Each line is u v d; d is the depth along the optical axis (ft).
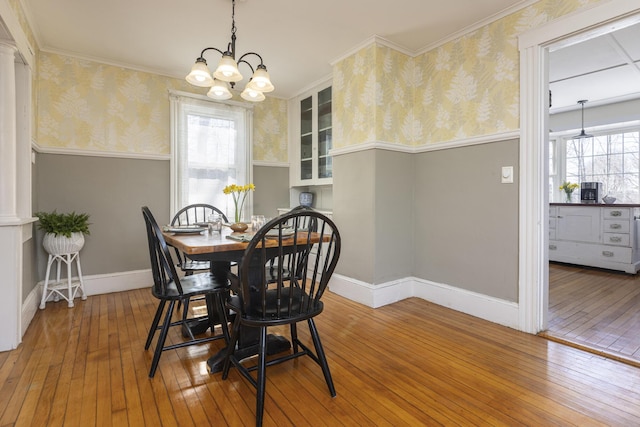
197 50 9.84
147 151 11.16
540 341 7.00
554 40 6.89
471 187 8.54
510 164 7.72
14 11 6.51
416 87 9.89
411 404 4.90
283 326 7.83
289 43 9.41
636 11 5.82
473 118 8.45
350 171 9.95
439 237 9.38
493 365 6.01
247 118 13.06
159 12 7.85
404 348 6.70
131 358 6.22
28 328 7.58
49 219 8.77
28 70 7.80
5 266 6.48
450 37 8.89
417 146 9.85
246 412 4.70
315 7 7.66
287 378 5.61
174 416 4.60
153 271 6.14
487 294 8.27
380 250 9.34
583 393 5.14
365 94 9.36
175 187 11.51
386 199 9.42
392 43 9.30
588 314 8.57
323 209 12.73
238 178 12.90
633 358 6.18
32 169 8.65
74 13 7.86
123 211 10.77
